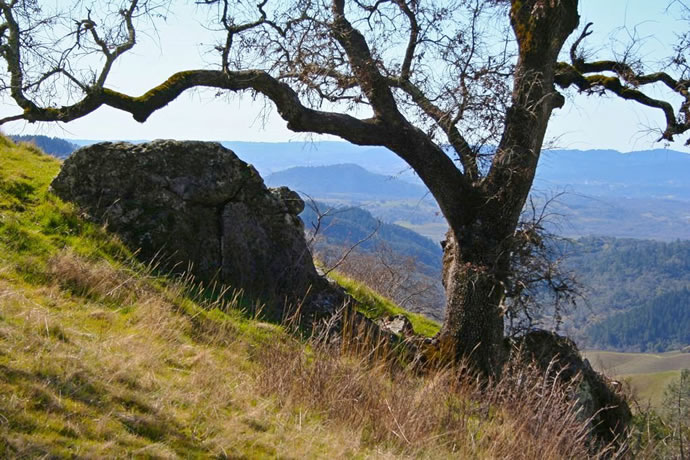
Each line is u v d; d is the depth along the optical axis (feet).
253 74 34.83
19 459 14.49
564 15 35.68
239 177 36.86
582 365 42.52
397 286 87.61
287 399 23.81
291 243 38.42
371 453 21.67
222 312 31.83
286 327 33.71
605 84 41.60
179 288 31.94
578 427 29.35
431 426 25.38
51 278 27.78
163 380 21.65
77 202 34.45
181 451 17.54
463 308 38.50
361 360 28.76
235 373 25.40
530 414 28.07
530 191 38.29
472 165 38.86
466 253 38.58
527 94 36.40
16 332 20.54
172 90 33.40
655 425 43.21
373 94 38.06
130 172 34.96
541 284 36.52
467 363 37.83
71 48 30.04
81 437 16.34
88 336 23.12
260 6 35.45
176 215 35.04
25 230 30.63
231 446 18.75
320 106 40.81
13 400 16.55
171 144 35.86
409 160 38.58
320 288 39.29
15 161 40.47
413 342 39.40
